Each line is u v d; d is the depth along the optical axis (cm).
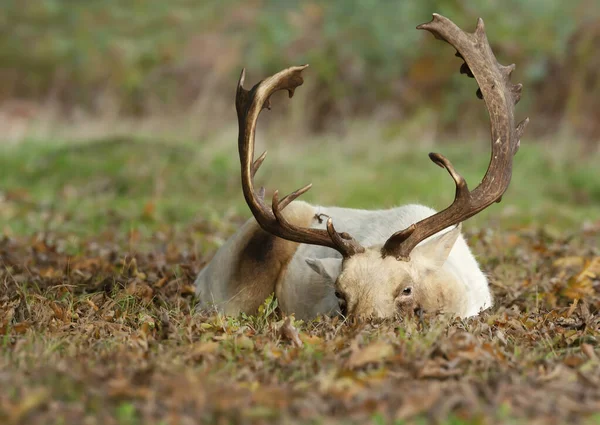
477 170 2388
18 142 2417
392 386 641
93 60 3728
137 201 1911
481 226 1603
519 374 691
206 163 2169
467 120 3247
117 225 1684
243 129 892
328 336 800
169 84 3566
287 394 624
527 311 978
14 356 722
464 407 598
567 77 3105
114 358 714
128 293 1002
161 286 1101
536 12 3234
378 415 579
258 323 892
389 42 3416
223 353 743
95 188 2058
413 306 847
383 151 2547
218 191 2075
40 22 3931
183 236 1531
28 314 909
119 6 3897
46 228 1619
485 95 898
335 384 646
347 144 2627
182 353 748
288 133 2848
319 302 948
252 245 1022
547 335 827
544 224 1722
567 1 3256
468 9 3344
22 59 3809
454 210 876
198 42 3691
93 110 3531
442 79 3356
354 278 834
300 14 3603
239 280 1020
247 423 577
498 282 1093
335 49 3447
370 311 820
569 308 976
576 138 2753
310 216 1031
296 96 3150
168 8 3875
